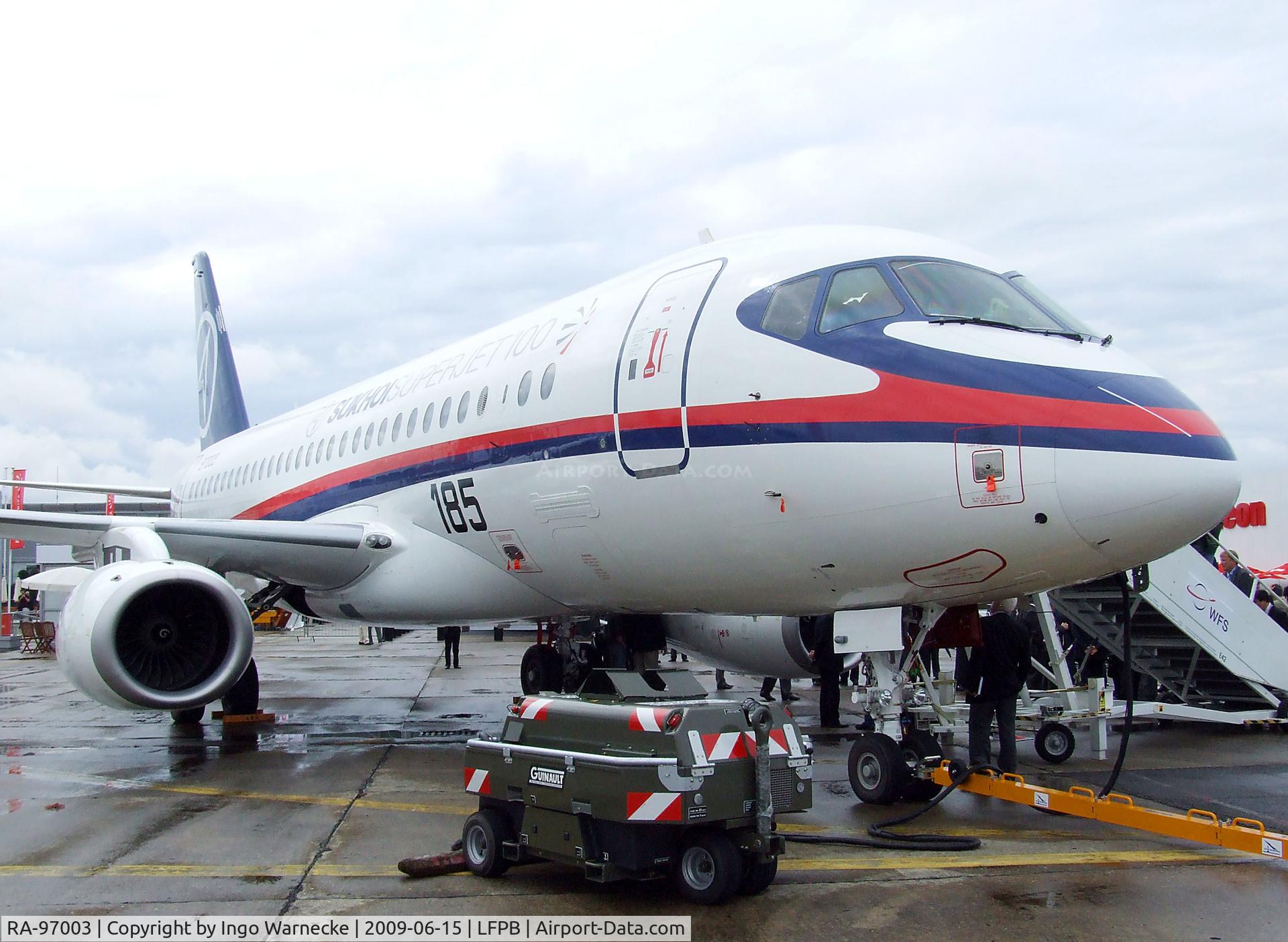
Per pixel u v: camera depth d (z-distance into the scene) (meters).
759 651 11.33
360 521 11.68
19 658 26.95
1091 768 9.34
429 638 39.22
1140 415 6.01
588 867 5.25
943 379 6.41
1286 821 7.16
